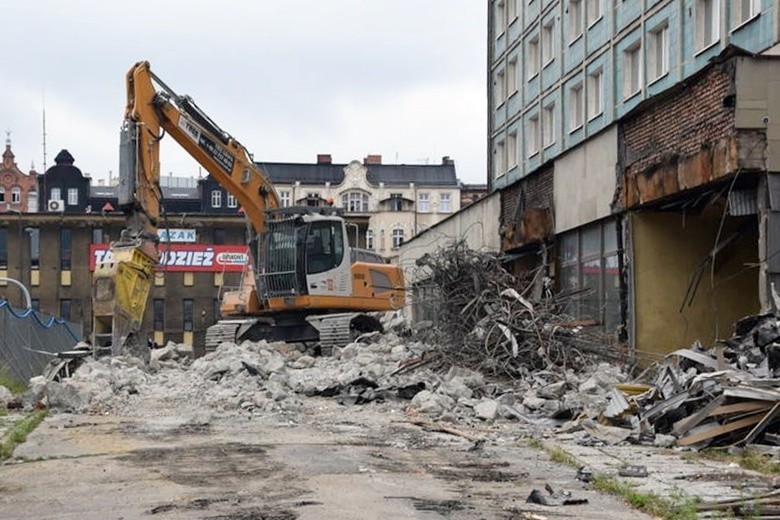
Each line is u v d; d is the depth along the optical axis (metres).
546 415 14.06
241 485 8.27
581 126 36.62
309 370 20.45
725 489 8.12
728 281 20.23
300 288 25.44
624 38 32.38
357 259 28.14
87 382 16.59
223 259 64.56
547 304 19.88
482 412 14.20
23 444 11.18
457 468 9.48
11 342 21.97
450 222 36.78
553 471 9.35
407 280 29.83
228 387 17.73
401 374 18.47
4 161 94.06
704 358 13.36
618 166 20.52
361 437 11.93
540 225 25.31
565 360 18.28
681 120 17.81
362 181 90.19
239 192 25.50
